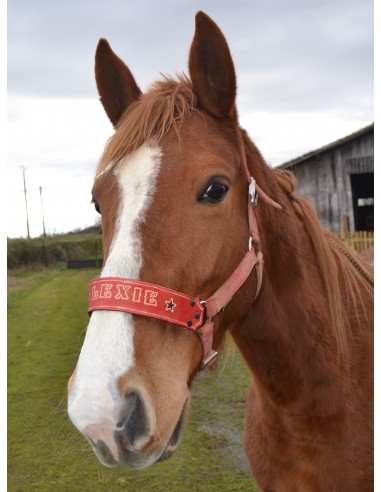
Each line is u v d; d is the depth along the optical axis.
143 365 1.28
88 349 1.26
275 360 1.79
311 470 1.82
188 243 1.39
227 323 1.62
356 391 1.87
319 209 12.26
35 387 4.96
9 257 16.22
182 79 1.74
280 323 1.77
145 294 1.32
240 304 1.61
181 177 1.41
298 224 1.95
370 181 15.06
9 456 3.60
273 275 1.79
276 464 1.94
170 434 1.31
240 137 1.65
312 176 12.29
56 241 17.06
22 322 8.00
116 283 1.31
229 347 2.22
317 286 1.92
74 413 1.18
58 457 3.58
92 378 1.21
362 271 2.21
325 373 1.80
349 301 2.02
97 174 1.55
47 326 7.59
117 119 1.87
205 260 1.42
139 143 1.46
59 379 5.17
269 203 1.67
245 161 1.64
